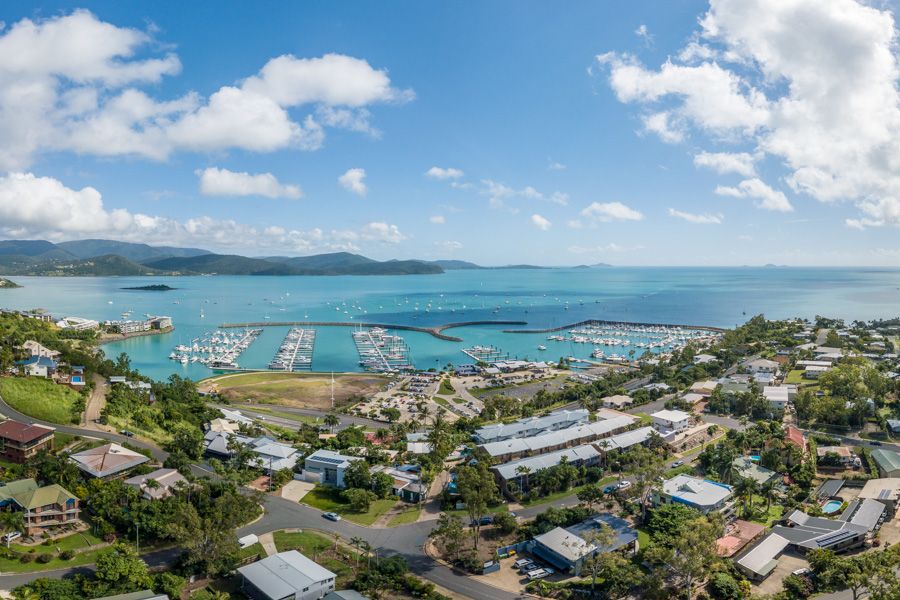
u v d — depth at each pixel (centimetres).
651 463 16050
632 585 12294
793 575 12575
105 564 11406
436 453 19200
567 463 18350
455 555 13650
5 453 16950
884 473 18575
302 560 12744
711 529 12488
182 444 19375
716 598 12038
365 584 12012
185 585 12075
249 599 11762
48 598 10688
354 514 15912
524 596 12150
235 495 14725
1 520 13138
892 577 11006
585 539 13400
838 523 14838
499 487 17488
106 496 14388
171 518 13762
